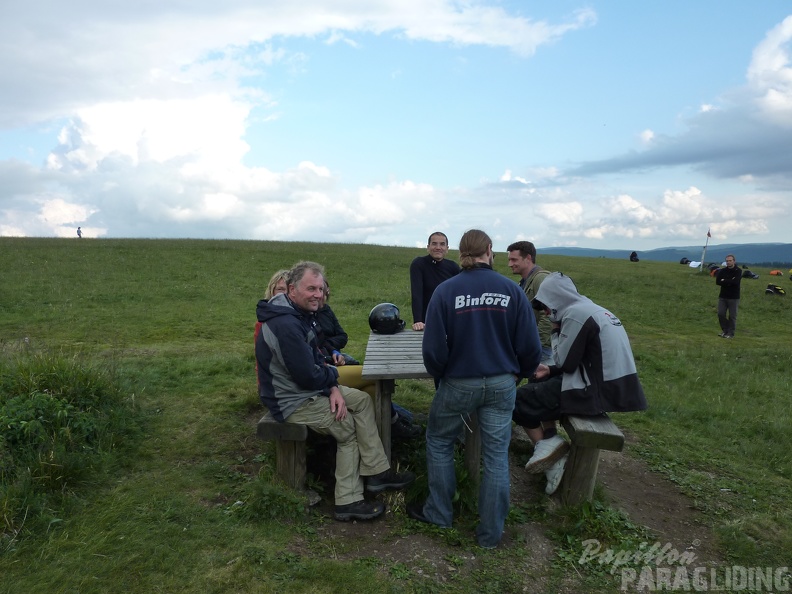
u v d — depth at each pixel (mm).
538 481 4625
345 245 36750
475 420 4203
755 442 6199
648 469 5234
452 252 34438
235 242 33188
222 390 6492
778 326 17078
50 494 3785
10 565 3146
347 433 4008
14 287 15609
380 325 5934
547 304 4426
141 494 3990
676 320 17000
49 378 5141
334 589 3164
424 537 3793
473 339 3557
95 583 3066
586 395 4195
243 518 3779
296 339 3820
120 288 16625
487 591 3307
